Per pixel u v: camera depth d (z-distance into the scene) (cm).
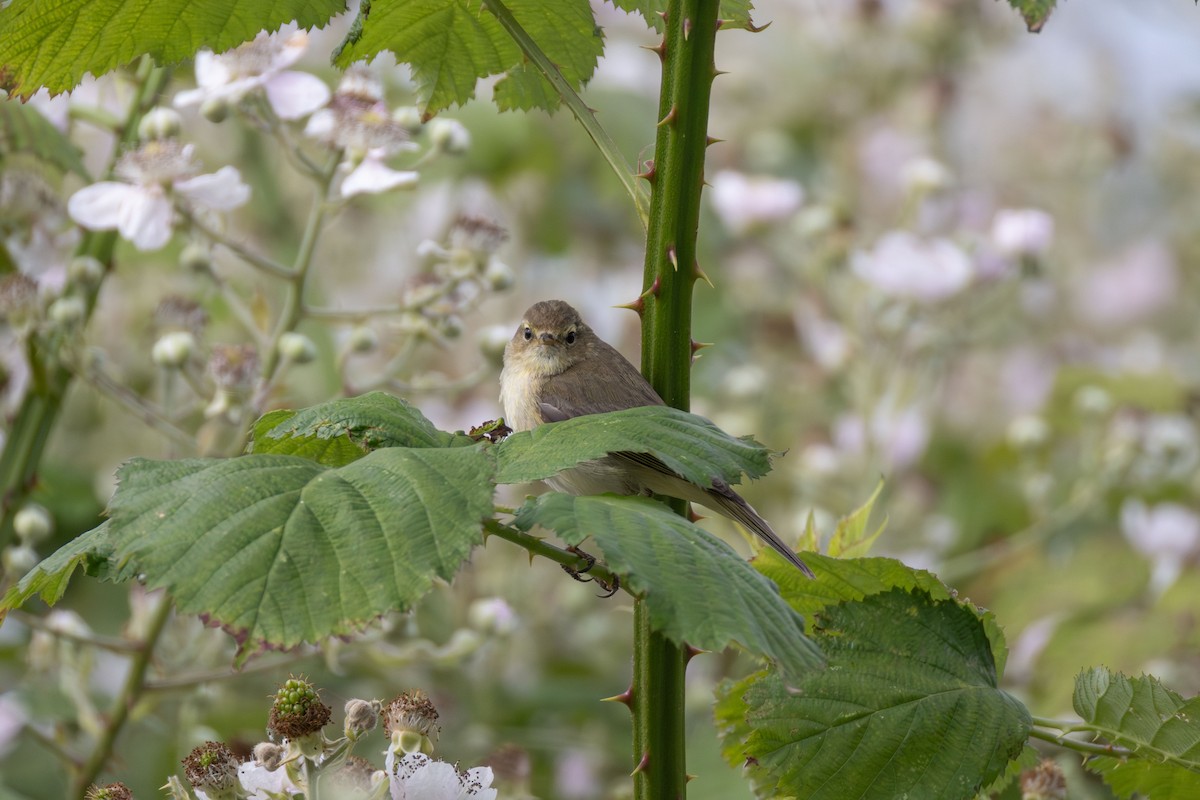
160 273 1291
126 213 832
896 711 530
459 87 654
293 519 425
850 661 539
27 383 886
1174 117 2025
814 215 1393
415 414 493
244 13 605
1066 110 1972
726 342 1559
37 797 1037
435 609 1225
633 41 1664
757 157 1766
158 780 1027
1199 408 1535
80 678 866
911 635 546
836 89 1822
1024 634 1227
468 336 1452
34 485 887
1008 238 1336
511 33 550
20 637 1102
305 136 934
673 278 524
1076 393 1529
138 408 868
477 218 951
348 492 433
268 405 877
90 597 1212
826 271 1384
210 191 846
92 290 910
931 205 1694
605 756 1158
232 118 1247
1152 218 1961
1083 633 1208
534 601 1269
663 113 530
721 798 830
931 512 1448
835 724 529
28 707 961
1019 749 531
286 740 503
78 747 1021
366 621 402
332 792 510
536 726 1199
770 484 1402
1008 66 1992
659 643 501
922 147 1777
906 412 1380
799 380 1532
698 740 869
